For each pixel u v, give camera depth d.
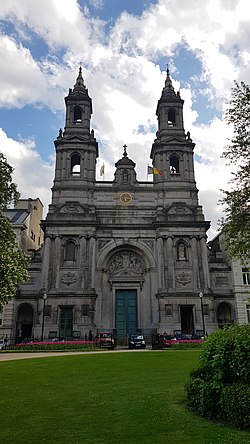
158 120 67.50
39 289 53.41
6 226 30.62
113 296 54.75
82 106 65.56
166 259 54.75
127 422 10.38
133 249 57.00
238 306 53.41
